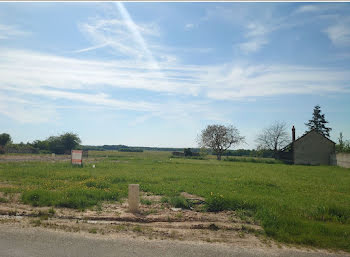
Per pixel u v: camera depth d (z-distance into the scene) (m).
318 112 79.50
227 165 41.34
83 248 6.30
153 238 7.30
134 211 9.86
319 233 8.15
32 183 15.60
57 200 10.59
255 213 10.20
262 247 7.00
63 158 49.12
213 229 8.43
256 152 74.56
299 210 10.88
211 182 18.47
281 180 21.81
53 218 8.80
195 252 6.44
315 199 13.40
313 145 55.28
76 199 10.72
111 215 9.27
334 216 10.09
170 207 10.97
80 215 9.20
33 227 7.69
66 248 6.25
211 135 71.25
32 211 9.40
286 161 58.94
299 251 6.82
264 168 37.06
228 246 6.96
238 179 20.53
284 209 10.80
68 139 79.75
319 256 6.52
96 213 9.50
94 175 20.12
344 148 54.66
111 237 7.18
